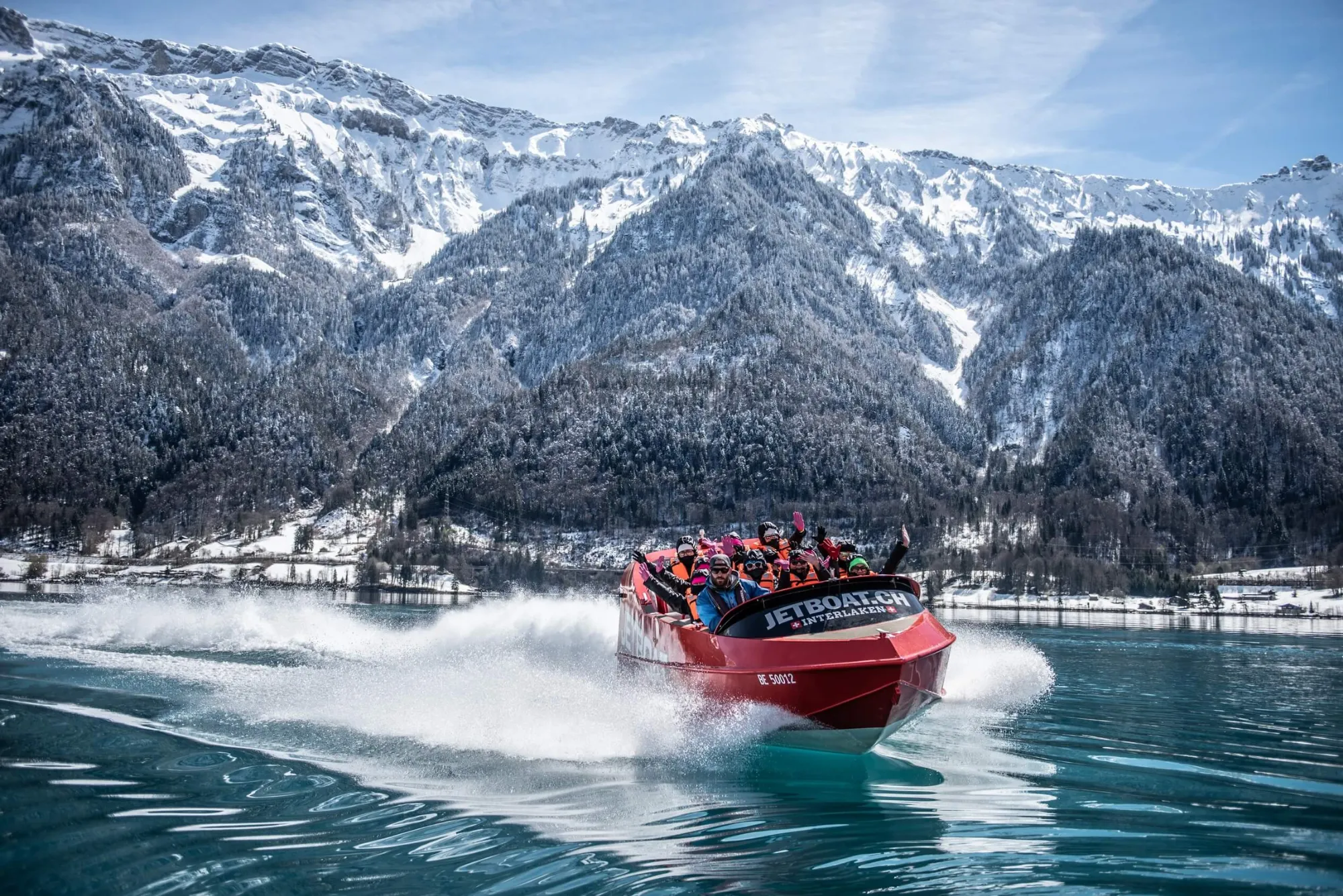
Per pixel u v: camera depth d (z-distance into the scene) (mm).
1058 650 29203
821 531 15484
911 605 11891
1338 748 11391
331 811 8164
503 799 8672
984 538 149250
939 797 8938
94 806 8023
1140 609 95250
